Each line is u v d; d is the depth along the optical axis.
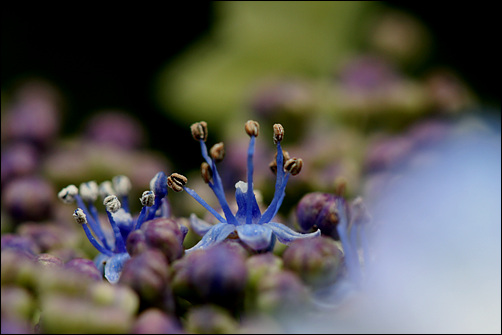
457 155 0.10
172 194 0.11
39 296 0.09
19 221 0.11
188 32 0.14
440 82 0.12
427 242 0.09
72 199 0.10
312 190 0.11
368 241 0.10
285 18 0.14
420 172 0.10
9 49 0.14
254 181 0.11
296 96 0.12
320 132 0.12
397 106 0.12
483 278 0.09
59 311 0.09
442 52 0.13
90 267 0.09
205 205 0.10
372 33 0.13
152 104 0.14
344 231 0.10
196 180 0.12
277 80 0.13
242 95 0.13
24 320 0.09
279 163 0.10
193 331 0.09
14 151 0.12
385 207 0.10
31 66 0.14
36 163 0.12
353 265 0.09
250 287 0.09
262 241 0.09
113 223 0.10
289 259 0.09
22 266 0.09
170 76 0.13
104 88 0.14
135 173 0.12
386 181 0.11
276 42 0.14
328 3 0.14
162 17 0.14
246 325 0.09
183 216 0.11
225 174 0.11
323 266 0.09
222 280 0.09
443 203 0.10
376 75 0.13
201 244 0.09
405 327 0.09
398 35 0.13
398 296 0.09
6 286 0.09
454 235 0.09
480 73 0.13
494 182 0.10
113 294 0.09
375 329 0.09
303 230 0.10
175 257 0.09
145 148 0.13
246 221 0.10
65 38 0.14
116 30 0.14
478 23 0.13
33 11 0.14
